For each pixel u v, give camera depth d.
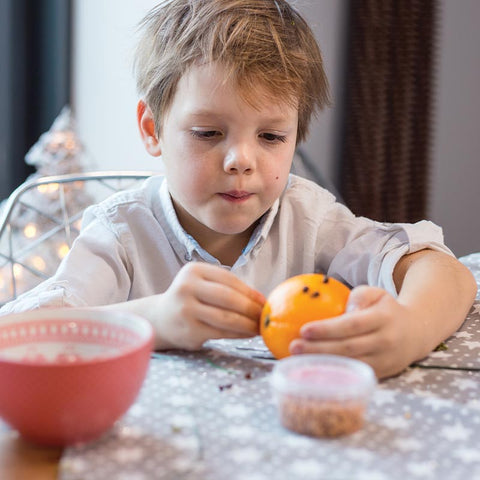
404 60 2.54
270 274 1.18
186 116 0.96
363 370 0.61
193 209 1.02
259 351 0.79
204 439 0.57
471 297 0.92
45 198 2.01
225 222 1.00
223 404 0.64
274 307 0.73
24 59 2.56
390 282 0.98
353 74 2.54
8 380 0.54
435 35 2.66
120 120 2.46
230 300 0.75
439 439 0.58
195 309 0.75
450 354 0.79
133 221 1.14
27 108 2.60
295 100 1.00
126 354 0.56
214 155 0.96
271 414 0.62
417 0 2.53
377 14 2.49
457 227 2.92
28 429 0.56
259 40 0.98
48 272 1.99
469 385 0.70
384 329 0.70
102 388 0.55
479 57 2.82
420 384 0.70
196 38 0.98
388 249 1.03
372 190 2.58
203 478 0.51
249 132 0.96
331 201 1.23
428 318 0.78
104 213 1.14
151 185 1.19
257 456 0.54
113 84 2.45
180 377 0.70
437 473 0.52
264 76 0.95
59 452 0.57
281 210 1.18
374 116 2.55
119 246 1.12
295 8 1.11
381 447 0.56
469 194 2.91
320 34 2.54
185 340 0.76
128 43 2.33
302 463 0.54
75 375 0.54
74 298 0.99
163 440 0.57
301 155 1.77
